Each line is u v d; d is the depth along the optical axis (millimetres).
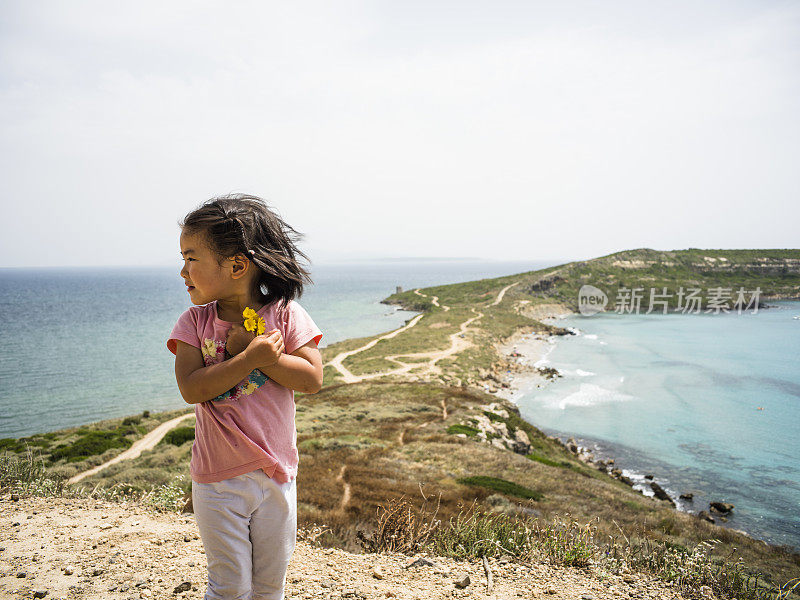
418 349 57094
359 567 3604
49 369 56000
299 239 2035
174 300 149875
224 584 1741
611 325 81000
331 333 80562
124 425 32156
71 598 2781
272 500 1796
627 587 3783
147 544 3738
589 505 15742
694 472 24828
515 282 113812
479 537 4641
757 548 13375
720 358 53719
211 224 1719
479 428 27891
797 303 103875
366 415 30750
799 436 29906
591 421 33812
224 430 1729
